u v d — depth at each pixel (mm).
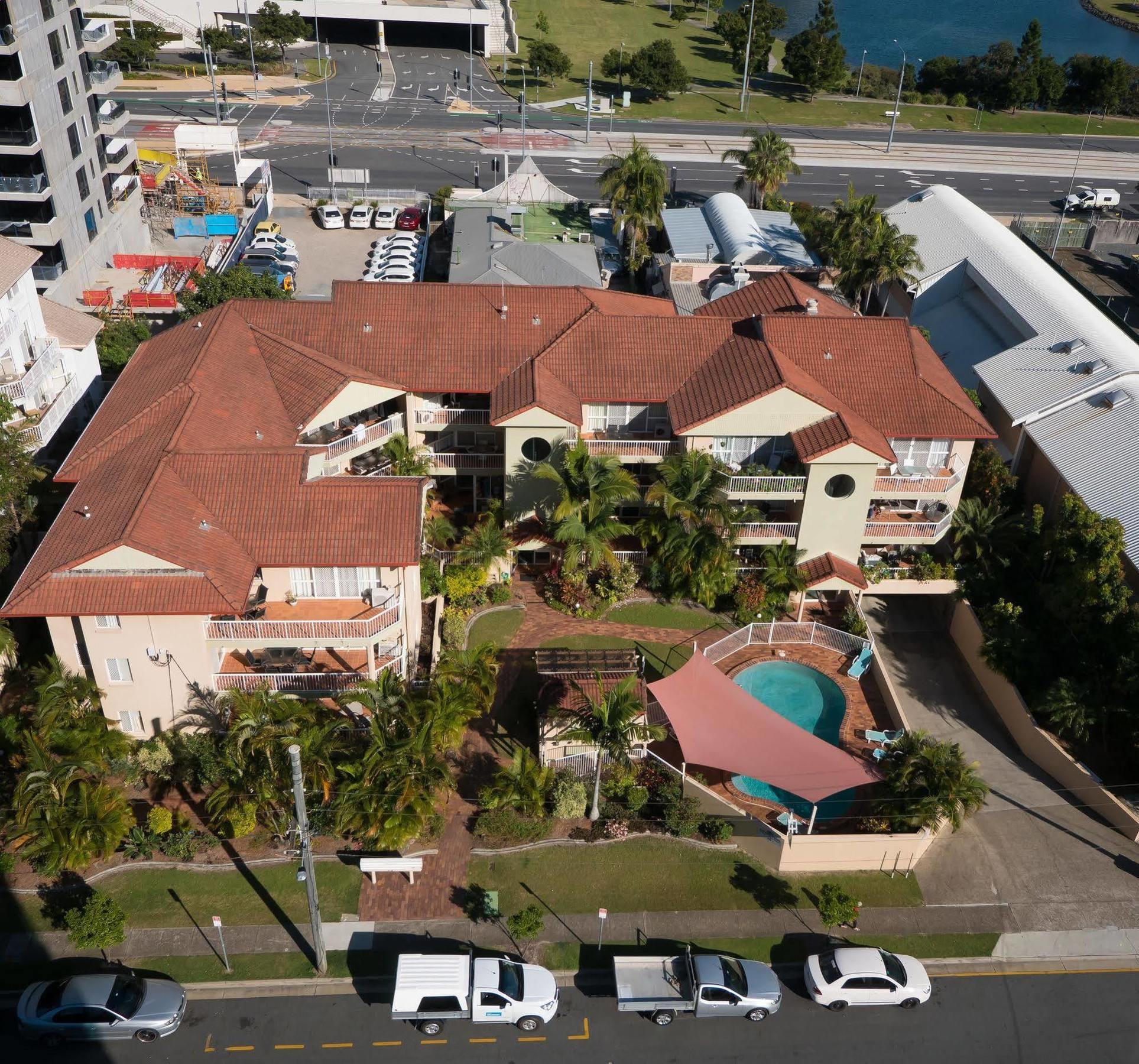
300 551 40750
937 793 38906
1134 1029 35156
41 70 62188
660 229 82938
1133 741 42375
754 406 48656
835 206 77938
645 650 48250
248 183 91500
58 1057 32844
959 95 134125
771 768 39031
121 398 47969
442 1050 33688
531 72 136250
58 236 65125
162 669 39750
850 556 50812
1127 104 136250
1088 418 54062
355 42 144875
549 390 49906
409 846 39188
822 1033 34688
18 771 39500
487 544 49281
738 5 187375
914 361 52656
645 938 36906
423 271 80312
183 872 38125
